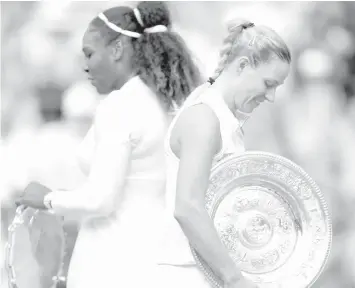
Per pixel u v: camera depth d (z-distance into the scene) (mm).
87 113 26047
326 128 28969
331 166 28484
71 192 13148
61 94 27922
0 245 22078
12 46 29266
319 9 30859
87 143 13641
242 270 12148
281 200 12289
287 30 30250
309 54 29781
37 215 14008
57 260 14227
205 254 11508
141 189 13359
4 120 28156
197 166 11578
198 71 14312
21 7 29578
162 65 13883
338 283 25812
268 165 12133
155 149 13469
